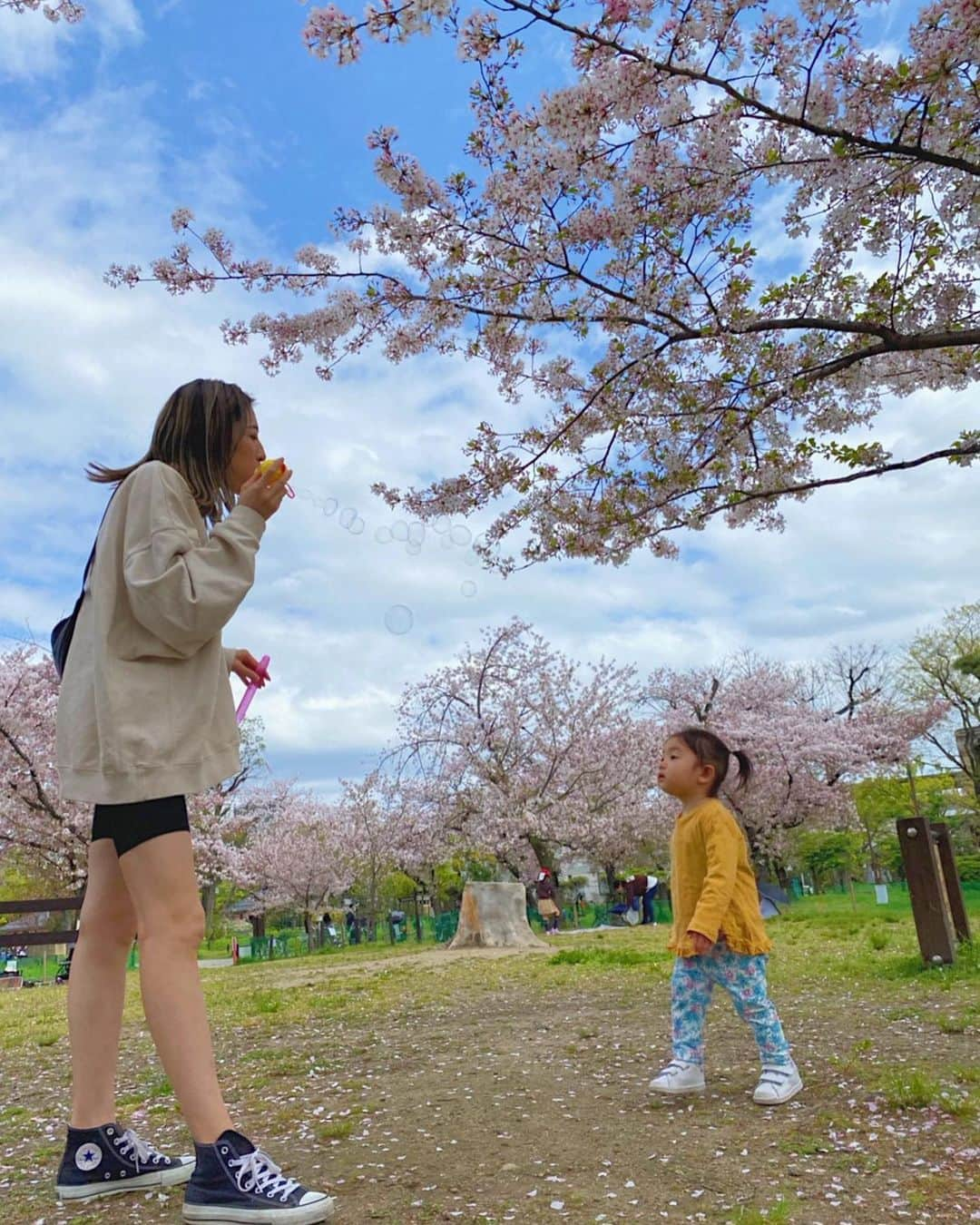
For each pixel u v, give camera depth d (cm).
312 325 619
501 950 1059
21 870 2458
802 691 2975
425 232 568
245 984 865
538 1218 185
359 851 2889
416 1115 275
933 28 443
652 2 452
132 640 202
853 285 597
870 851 3519
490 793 2362
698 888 301
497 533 670
